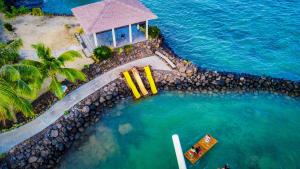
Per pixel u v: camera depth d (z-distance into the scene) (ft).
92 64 120.98
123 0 128.36
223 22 160.56
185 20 161.99
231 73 123.85
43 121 101.50
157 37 136.77
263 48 142.82
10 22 148.97
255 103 114.93
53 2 180.45
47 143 96.27
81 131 103.91
